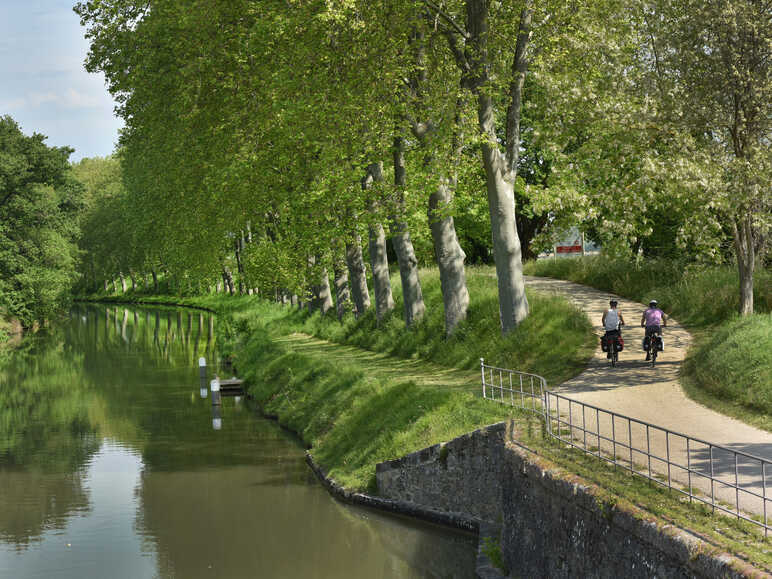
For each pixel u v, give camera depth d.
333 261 40.81
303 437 24.91
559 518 10.99
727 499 10.02
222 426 28.06
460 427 16.42
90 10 30.62
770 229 21.17
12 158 70.06
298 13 22.12
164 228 48.22
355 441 20.61
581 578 10.28
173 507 19.05
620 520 9.31
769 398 15.12
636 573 8.98
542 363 22.02
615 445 12.53
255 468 22.12
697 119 20.31
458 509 15.45
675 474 11.31
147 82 30.86
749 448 12.64
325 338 40.84
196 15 25.34
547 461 11.79
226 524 17.56
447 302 27.19
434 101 22.64
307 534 16.58
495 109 26.16
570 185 21.20
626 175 20.89
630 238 20.73
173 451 24.72
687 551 8.00
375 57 22.78
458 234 48.38
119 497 20.03
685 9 20.17
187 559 15.70
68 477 22.17
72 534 17.44
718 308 24.80
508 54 25.30
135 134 39.72
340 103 23.30
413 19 22.84
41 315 80.88
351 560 15.12
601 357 21.70
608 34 21.41
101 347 58.81
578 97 20.67
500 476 14.05
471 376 23.03
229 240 48.94
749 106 19.84
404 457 16.89
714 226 20.64
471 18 23.17
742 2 19.27
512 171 24.05
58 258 77.06
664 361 20.75
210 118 30.31
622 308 28.47
